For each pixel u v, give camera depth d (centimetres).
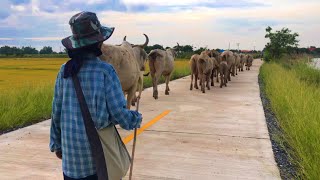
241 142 741
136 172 567
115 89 292
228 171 578
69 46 288
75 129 290
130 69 781
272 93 1344
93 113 286
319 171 495
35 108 970
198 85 1830
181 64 3469
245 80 2216
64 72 295
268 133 816
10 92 1137
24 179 537
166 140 751
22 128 844
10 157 630
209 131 833
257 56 9256
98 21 298
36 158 628
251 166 600
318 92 1218
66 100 294
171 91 1576
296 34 4706
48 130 823
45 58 8538
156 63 1303
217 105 1201
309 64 2600
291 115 851
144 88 1659
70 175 298
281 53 4666
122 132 811
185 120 951
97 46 297
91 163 293
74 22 288
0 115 868
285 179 548
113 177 300
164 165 601
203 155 656
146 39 940
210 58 1614
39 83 1388
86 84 286
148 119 955
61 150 323
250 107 1164
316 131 632
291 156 656
